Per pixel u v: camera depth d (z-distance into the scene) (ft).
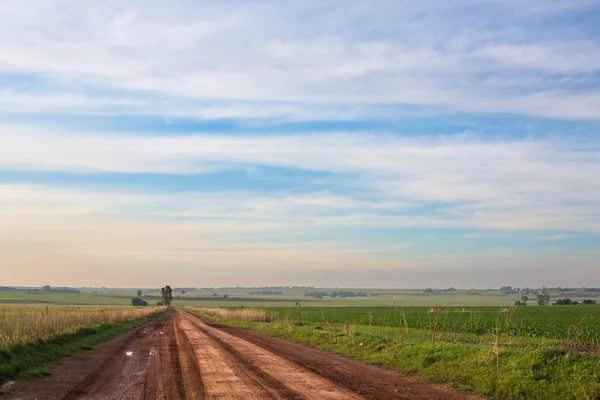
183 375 54.70
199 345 91.66
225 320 223.51
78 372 57.72
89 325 120.98
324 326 158.51
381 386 47.88
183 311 432.66
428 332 118.52
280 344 94.32
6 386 47.47
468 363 56.44
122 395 43.60
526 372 48.39
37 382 50.26
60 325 97.91
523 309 362.12
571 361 50.70
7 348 61.36
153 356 74.02
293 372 56.75
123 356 74.33
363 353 74.90
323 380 51.08
